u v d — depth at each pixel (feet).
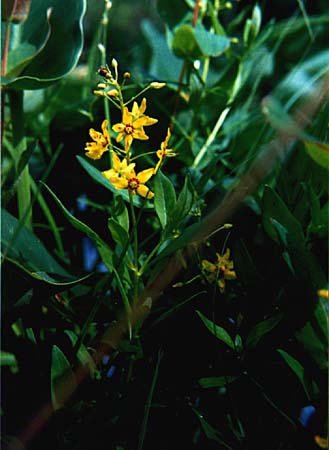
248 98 1.55
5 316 1.10
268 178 1.24
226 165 1.36
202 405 1.13
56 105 1.59
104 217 1.38
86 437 1.06
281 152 1.00
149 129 1.44
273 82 1.80
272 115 0.84
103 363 1.16
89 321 1.06
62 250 1.30
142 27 1.67
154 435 1.10
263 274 1.17
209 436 1.04
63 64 1.19
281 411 1.04
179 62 1.66
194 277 1.14
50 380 1.10
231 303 1.18
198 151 1.44
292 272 1.05
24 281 1.09
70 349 1.11
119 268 1.08
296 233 1.07
